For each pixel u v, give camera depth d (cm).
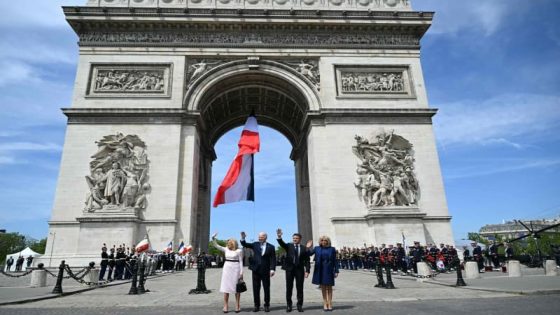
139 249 3472
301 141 6316
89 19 5084
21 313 1444
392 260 3616
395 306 1538
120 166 4541
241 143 4094
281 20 5325
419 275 2914
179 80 5066
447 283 2431
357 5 5709
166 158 4684
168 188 4559
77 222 4297
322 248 1517
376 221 4472
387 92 5281
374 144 4934
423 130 5088
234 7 5541
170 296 2020
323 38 5459
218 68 5206
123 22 5162
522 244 11450
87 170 4531
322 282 1463
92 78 5003
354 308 1515
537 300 1562
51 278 3316
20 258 5134
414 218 4506
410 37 5575
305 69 5331
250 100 6325
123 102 4912
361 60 5403
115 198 4378
